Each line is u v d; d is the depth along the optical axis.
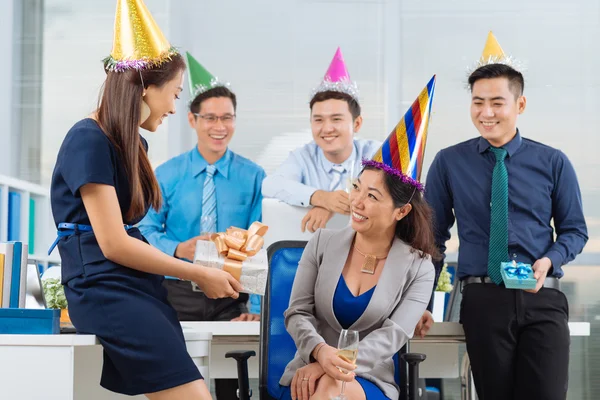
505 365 2.99
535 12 6.27
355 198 2.73
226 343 3.19
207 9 6.28
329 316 2.73
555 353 2.95
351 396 2.54
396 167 2.74
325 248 2.81
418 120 2.78
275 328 2.87
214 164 4.31
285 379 2.71
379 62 6.30
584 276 6.05
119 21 2.37
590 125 6.20
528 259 3.08
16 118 6.27
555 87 6.23
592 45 6.25
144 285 2.35
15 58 6.29
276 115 6.27
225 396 3.89
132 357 2.26
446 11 6.29
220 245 2.49
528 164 3.14
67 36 6.32
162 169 4.32
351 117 4.00
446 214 3.28
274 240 3.31
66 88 6.30
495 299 3.01
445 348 3.27
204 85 4.33
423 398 4.06
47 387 2.24
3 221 4.30
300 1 6.29
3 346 2.25
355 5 6.30
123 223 2.39
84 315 2.30
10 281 2.47
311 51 6.29
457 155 3.23
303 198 3.66
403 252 2.78
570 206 3.13
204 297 4.00
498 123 3.13
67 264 2.34
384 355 2.64
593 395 5.95
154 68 2.36
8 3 6.25
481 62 3.29
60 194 2.34
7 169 6.25
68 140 2.31
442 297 4.21
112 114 2.34
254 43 6.28
